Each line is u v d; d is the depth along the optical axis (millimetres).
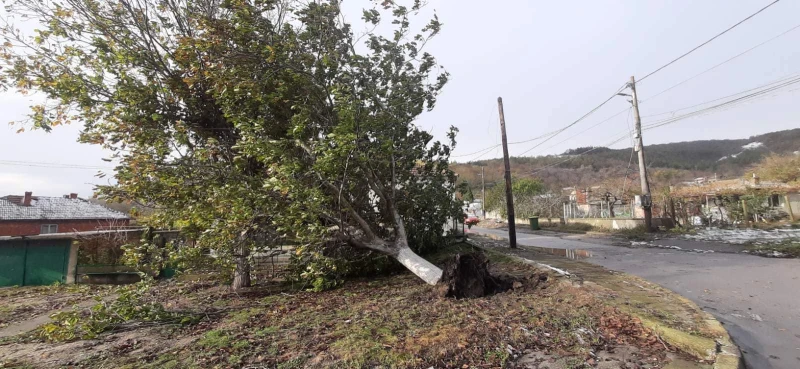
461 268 6223
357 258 8539
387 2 8000
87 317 6016
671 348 3889
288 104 7934
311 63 7699
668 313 4746
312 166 6777
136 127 7336
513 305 5438
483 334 4293
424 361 3697
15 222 27250
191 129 8078
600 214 27000
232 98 7250
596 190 30719
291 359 3928
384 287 7402
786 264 8656
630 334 4242
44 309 8055
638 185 28766
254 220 7145
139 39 7695
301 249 7078
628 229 18359
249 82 6910
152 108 7598
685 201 18984
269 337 4699
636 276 7156
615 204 25469
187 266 7445
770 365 3766
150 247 7191
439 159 10508
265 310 6227
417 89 9398
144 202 7660
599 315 4812
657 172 41812
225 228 6566
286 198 6879
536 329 4430
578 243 15477
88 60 7336
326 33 8031
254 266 8859
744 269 8266
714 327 4254
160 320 6035
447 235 11656
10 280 11453
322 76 7781
